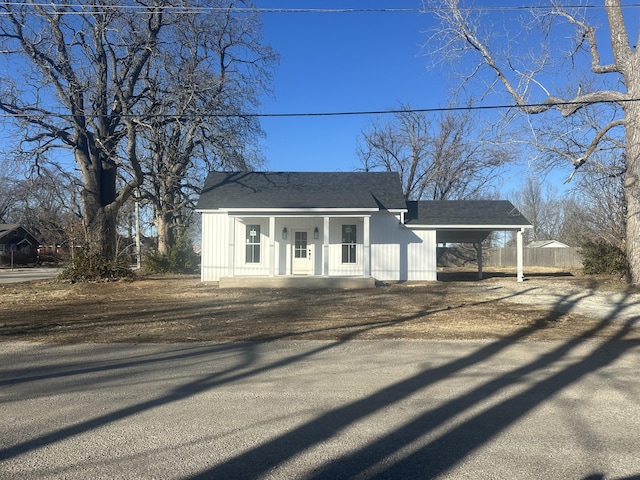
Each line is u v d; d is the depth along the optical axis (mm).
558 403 5852
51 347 9078
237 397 6098
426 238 23734
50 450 4477
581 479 3936
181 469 4102
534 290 19578
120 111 26984
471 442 4691
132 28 25172
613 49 19500
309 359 8109
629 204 19953
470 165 41438
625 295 17484
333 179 25375
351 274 23469
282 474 4023
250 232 23438
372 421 5262
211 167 29031
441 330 10789
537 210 67500
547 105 17422
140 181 26219
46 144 25109
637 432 4938
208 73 25406
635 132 18969
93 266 24188
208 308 14656
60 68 24641
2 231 58844
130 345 9234
